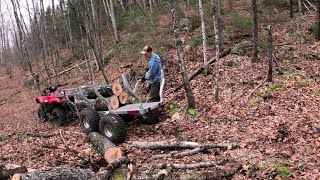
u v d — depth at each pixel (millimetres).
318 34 14641
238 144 7141
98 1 28922
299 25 16125
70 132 10070
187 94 9844
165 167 6262
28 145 8844
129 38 20625
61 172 5375
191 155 7004
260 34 15609
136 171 5910
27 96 22516
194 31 18219
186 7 21547
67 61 27609
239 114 9219
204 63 13180
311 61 12719
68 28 31531
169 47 17266
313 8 18672
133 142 7977
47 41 28625
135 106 9078
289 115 8594
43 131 10789
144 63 16062
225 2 20766
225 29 16828
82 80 20750
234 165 6156
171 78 13461
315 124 7742
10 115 17031
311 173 5555
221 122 8852
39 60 33812
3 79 37438
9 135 10508
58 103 11781
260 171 5828
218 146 7125
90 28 17188
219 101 10477
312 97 9586
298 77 11242
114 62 20484
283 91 10266
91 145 8375
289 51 13672
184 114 9773
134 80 14688
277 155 6430
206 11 18766
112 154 6812
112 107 8789
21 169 5988
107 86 10359
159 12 23188
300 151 6480
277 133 7492
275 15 17859
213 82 12133
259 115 8969
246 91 10906
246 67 12812
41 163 7328
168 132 8695
